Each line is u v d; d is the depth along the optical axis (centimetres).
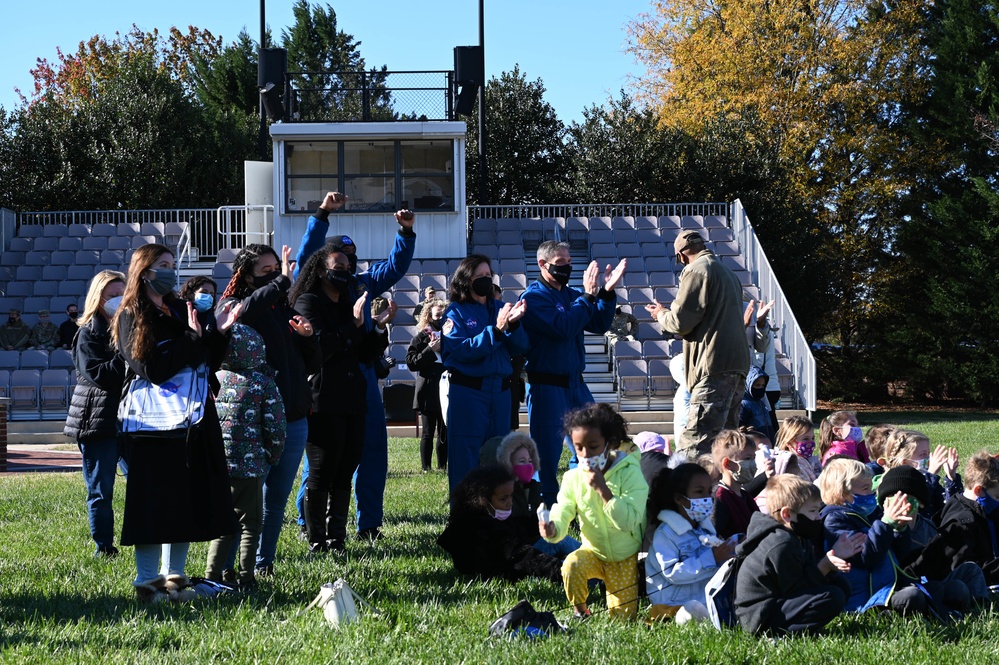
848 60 3378
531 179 3472
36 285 2297
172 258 540
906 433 690
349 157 2358
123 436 547
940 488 669
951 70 3184
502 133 3425
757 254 2355
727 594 498
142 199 3075
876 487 613
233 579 597
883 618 503
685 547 530
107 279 627
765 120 3384
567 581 530
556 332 742
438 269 2327
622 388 2022
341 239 708
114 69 4447
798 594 477
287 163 2353
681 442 737
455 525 623
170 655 438
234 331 581
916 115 3338
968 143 3150
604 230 2548
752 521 496
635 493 526
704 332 723
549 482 754
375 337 723
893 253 3319
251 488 581
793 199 3086
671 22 3734
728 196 3036
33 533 802
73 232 2506
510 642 456
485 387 734
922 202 3170
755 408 945
